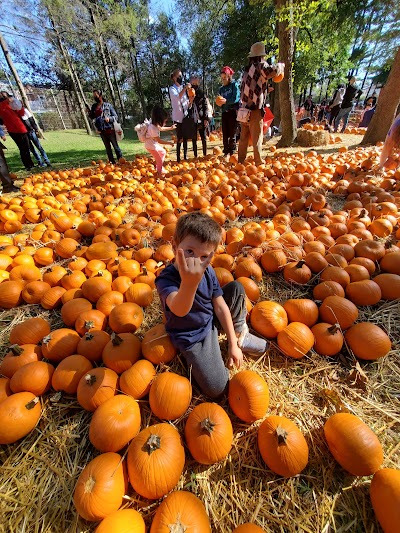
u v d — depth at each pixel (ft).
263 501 5.27
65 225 14.16
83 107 85.30
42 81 128.57
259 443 5.71
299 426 6.29
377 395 6.89
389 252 10.58
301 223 12.39
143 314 8.98
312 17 57.11
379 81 129.49
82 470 5.61
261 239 11.10
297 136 35.86
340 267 9.80
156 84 132.67
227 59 97.96
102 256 11.21
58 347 7.49
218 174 20.43
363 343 7.36
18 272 10.64
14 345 7.36
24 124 33.60
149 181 22.13
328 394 6.79
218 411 5.86
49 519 5.10
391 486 4.78
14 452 6.03
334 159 24.00
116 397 6.04
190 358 6.61
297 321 8.18
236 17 91.71
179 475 5.28
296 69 79.77
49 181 24.76
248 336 7.73
